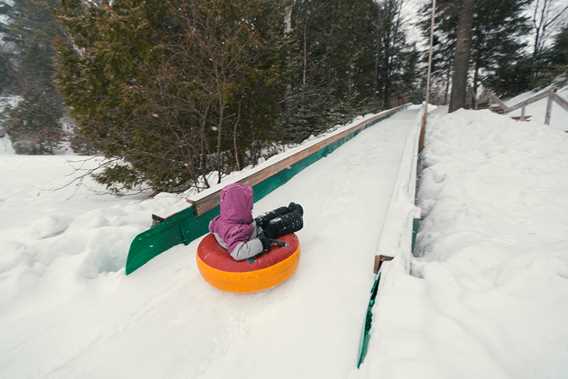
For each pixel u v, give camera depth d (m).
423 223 4.11
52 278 2.65
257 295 2.42
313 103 14.33
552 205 3.55
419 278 2.13
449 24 19.58
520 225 3.18
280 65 8.38
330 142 7.29
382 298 1.84
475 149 6.64
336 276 2.62
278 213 2.88
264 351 1.94
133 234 3.32
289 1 10.80
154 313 2.26
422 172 5.98
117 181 7.75
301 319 2.17
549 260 2.20
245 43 6.70
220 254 2.37
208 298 2.41
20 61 22.98
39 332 2.10
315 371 1.78
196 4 6.32
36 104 16.98
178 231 3.15
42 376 1.79
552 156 5.33
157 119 6.82
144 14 6.16
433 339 1.52
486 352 1.43
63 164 13.16
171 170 7.42
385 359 1.43
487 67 21.06
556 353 1.47
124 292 2.47
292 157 5.32
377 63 24.03
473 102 17.80
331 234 3.37
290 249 2.47
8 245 3.15
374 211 3.93
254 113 8.56
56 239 3.19
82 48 6.68
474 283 2.12
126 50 5.94
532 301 1.82
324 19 16.02
